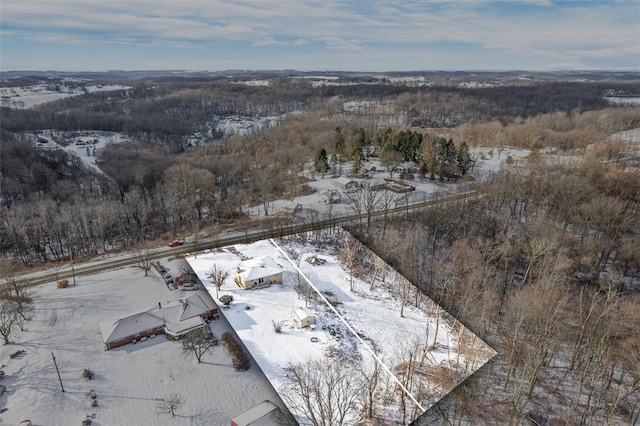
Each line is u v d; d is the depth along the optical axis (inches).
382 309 2393.0
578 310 2269.9
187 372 1908.2
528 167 4207.7
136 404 1731.1
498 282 2546.8
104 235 3368.6
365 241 3088.1
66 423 1635.1
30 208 3661.4
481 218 3275.1
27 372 1883.6
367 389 1797.5
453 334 2172.7
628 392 1718.8
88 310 2343.8
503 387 1824.6
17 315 2258.9
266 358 2003.0
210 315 2281.0
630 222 2957.7
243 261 2871.6
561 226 3147.1
